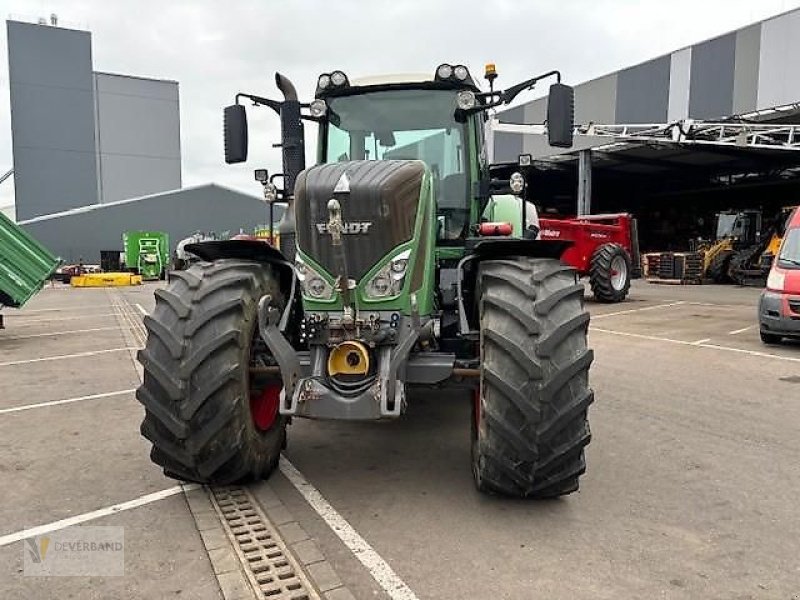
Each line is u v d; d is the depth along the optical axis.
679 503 3.49
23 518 3.32
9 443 4.59
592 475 3.91
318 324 3.46
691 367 7.27
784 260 8.88
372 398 3.17
